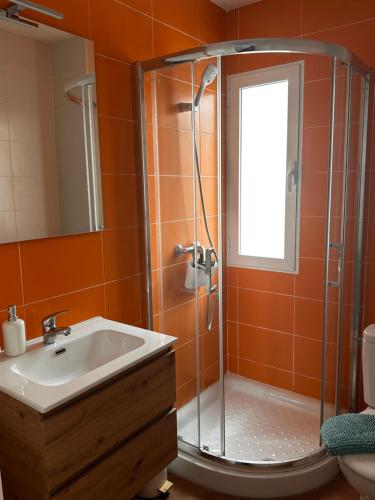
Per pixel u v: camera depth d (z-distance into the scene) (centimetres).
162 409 158
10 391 119
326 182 196
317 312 218
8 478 128
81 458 125
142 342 157
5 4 138
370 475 143
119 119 184
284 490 183
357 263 217
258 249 225
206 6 232
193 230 193
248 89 192
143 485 153
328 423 169
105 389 131
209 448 193
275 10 230
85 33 165
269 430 218
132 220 197
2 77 139
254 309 237
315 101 188
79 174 167
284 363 234
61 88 157
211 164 190
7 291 147
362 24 205
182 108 183
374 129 210
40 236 155
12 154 144
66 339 158
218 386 192
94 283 180
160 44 203
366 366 192
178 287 201
